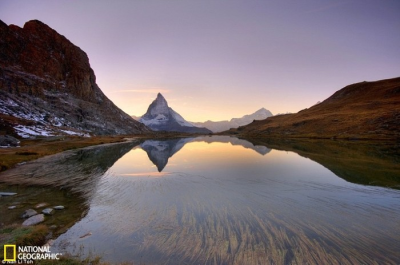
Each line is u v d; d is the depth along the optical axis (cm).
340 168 3080
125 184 2377
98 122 15000
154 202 1812
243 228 1339
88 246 1152
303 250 1105
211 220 1459
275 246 1141
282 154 4731
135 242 1193
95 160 4166
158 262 1022
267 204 1748
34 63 15012
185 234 1273
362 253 1083
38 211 1616
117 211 1623
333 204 1739
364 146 5878
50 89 14362
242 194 2012
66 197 1948
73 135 9581
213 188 2214
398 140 7006
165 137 15162
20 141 6450
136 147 7169
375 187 2183
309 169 3078
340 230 1311
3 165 3225
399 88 13862
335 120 12081
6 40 14350
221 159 4184
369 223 1407
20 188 2231
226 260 1031
